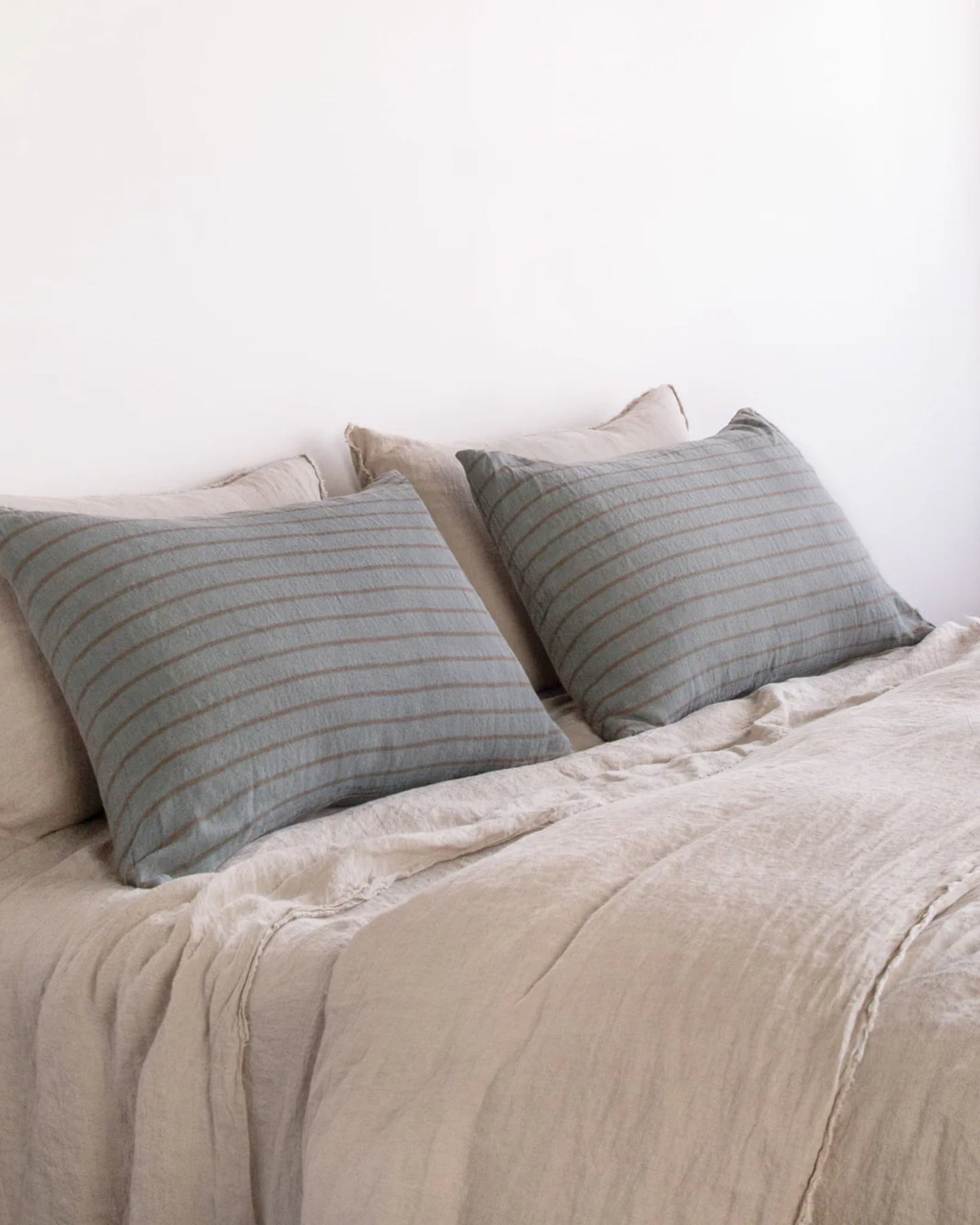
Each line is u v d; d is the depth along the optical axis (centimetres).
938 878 113
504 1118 102
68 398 189
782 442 244
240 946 126
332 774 159
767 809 128
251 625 158
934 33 346
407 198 235
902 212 342
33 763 160
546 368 262
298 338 219
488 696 177
